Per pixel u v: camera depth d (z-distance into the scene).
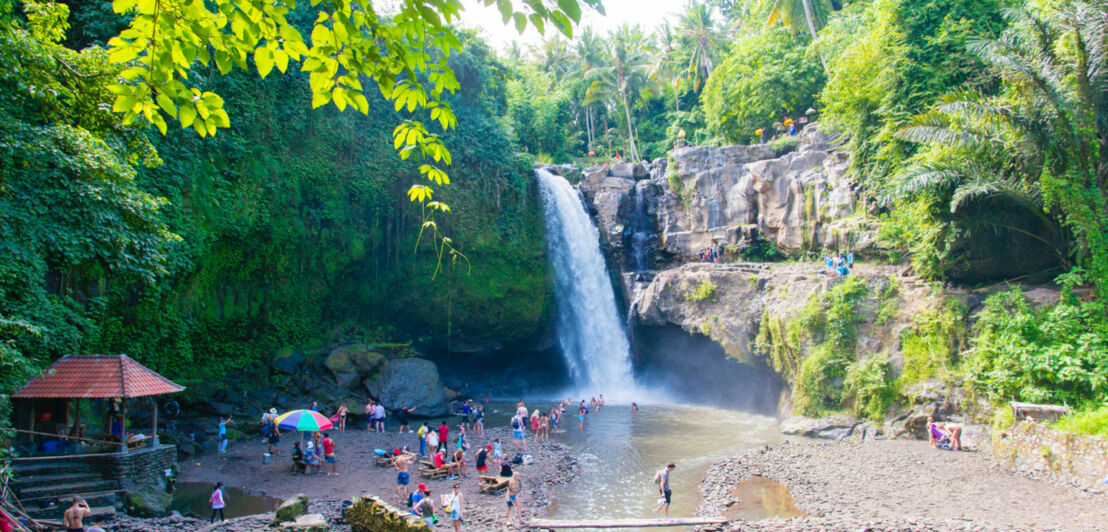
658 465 21.91
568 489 19.14
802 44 50.22
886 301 26.75
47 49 12.91
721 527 15.36
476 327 38.94
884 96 30.53
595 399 35.75
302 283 33.03
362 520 14.91
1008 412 21.00
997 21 29.34
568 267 41.22
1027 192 22.77
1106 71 21.20
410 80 5.53
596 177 44.00
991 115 22.59
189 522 15.75
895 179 25.44
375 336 36.31
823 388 26.47
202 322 28.12
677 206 41.00
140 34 5.11
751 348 31.00
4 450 14.48
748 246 37.31
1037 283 24.47
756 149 39.81
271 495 18.66
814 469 20.38
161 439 23.38
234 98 29.09
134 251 17.77
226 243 28.67
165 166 24.80
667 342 37.34
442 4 4.98
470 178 38.47
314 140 33.25
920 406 23.92
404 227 37.06
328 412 29.80
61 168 15.73
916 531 14.35
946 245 25.23
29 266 16.66
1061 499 16.52
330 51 5.24
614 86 63.06
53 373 17.33
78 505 12.70
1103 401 19.08
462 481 20.05
